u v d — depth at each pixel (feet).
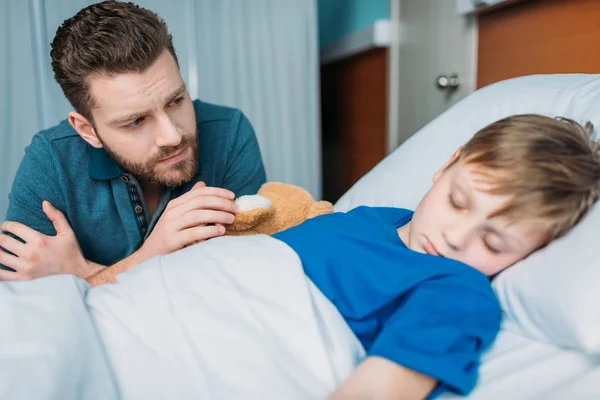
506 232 2.06
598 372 1.77
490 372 1.93
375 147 7.21
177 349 1.89
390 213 2.85
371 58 7.11
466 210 2.13
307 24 6.29
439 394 1.82
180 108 3.06
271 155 6.43
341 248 2.24
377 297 2.07
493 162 2.07
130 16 2.84
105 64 2.70
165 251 2.85
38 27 5.25
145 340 1.95
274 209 2.88
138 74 2.75
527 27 4.00
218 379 1.81
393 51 6.48
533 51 3.94
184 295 2.05
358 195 3.74
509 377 1.86
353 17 7.43
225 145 3.83
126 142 2.99
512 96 3.29
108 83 2.76
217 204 2.77
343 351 1.93
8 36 5.29
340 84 8.39
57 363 1.72
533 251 2.17
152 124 2.97
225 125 3.89
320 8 8.38
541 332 2.03
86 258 3.65
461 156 2.27
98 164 3.36
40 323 1.87
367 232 2.37
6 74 5.32
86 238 3.54
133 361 1.90
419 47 5.88
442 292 1.96
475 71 4.81
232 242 2.36
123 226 3.54
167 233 2.81
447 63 5.27
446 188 2.23
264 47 6.23
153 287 2.10
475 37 4.77
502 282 2.22
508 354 2.01
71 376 1.72
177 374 1.83
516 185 2.00
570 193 2.04
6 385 1.63
